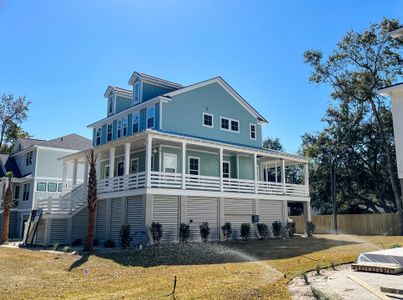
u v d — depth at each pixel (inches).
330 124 1507.1
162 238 736.3
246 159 1091.3
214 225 831.7
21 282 383.6
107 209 830.5
